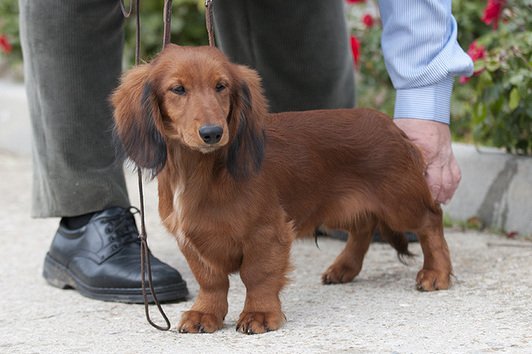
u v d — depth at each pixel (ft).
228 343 16.46
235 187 16.74
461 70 19.62
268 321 17.10
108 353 16.20
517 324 16.92
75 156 21.38
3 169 38.27
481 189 26.07
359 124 19.53
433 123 19.86
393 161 19.52
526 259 22.17
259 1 22.99
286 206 18.26
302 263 23.32
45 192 22.08
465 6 31.86
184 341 16.74
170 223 17.30
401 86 19.97
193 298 20.61
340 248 24.94
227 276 17.76
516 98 24.43
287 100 24.67
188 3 40.50
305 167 18.61
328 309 18.67
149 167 16.58
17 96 41.55
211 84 16.14
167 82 16.21
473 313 17.80
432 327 16.93
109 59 21.36
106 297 20.51
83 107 21.21
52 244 22.24
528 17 26.73
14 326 18.45
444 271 19.93
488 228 25.89
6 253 25.68
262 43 23.73
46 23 20.71
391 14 19.93
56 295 21.27
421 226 20.01
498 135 25.94
